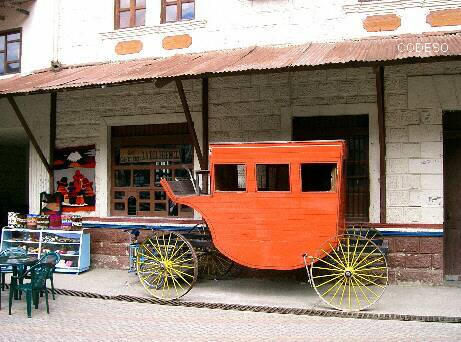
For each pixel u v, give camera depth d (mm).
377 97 8789
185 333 6363
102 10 11359
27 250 10391
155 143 10766
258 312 7348
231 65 8281
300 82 9594
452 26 9047
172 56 10453
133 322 6844
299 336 6215
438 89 8891
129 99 10812
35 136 11633
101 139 11023
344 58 7648
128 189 10930
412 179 8953
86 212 11055
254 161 7785
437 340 6020
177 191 8320
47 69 11734
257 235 7762
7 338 6145
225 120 10047
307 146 7613
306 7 9828
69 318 7035
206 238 8703
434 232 8789
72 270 10125
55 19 11695
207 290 8570
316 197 7566
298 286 8820
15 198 15461
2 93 9352
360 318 7004
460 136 9078
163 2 10961
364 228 8945
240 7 10266
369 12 9461
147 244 8500
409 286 8758
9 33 12391
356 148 9438
